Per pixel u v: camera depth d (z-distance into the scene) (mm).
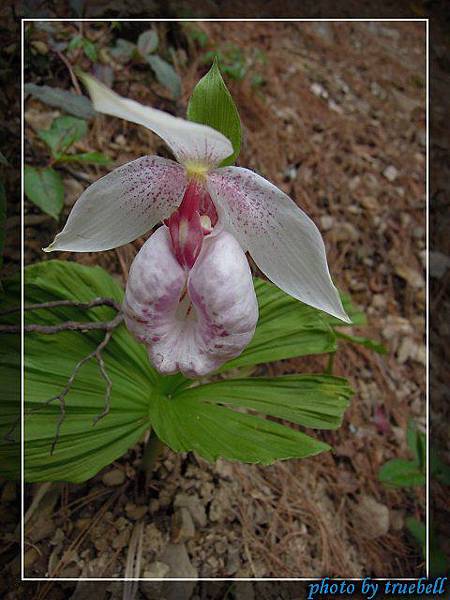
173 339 150
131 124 323
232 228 159
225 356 149
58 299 205
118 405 188
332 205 368
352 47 464
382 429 298
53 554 202
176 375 202
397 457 291
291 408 193
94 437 178
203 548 223
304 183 368
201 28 382
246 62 396
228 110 152
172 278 146
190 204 152
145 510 224
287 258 157
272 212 150
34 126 283
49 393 182
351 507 264
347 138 404
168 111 337
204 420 179
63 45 303
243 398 195
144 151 320
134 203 157
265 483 254
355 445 288
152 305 146
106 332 201
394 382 319
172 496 231
